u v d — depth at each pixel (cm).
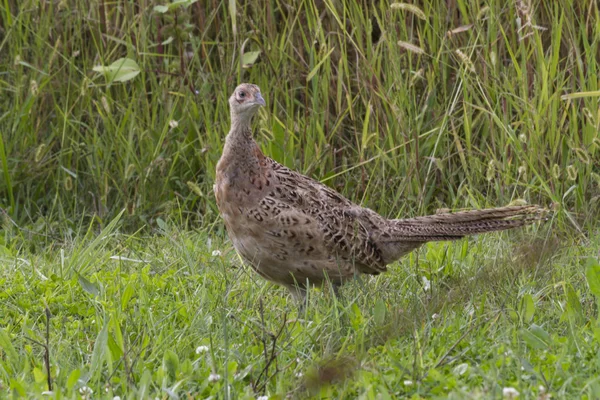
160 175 1223
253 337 800
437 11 1183
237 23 1243
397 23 1203
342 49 1158
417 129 1150
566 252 991
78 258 993
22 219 1197
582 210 1109
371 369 695
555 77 1161
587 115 1090
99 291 912
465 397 614
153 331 803
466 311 838
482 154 1158
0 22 1341
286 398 664
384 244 950
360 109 1217
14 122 1240
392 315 818
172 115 1207
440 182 1197
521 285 889
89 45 1305
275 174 905
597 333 724
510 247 990
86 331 827
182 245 1053
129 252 1077
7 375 711
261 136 1222
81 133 1295
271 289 975
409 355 716
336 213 916
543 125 1120
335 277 917
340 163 1218
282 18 1278
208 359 744
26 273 988
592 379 642
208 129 1193
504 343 714
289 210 888
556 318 825
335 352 754
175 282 943
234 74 1234
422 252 1059
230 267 997
